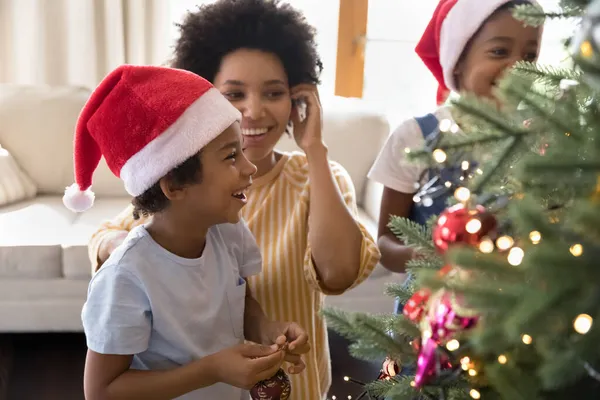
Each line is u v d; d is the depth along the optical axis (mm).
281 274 936
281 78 939
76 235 1929
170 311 766
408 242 761
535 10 661
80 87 2473
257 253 908
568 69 631
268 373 745
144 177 755
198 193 768
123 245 776
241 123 919
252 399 809
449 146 613
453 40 1034
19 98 2359
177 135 739
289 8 1009
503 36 979
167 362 792
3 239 1868
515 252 492
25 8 2674
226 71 925
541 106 587
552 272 442
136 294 750
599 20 517
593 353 449
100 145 786
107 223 991
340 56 2846
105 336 724
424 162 663
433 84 2861
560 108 578
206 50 955
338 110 2451
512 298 473
